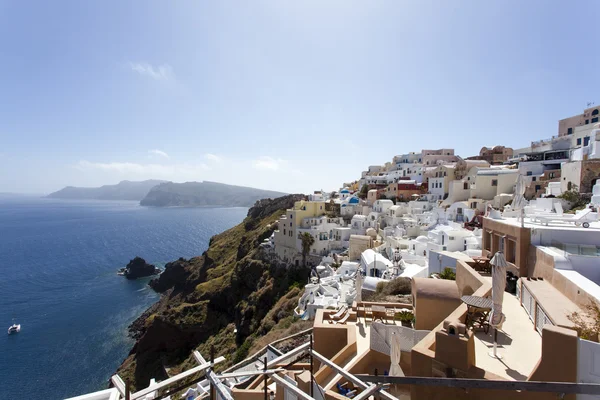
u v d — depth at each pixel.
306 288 43.78
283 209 107.50
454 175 69.31
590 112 67.12
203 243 196.88
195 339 66.31
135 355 61.50
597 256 13.59
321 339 15.84
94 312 83.56
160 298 95.94
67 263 138.25
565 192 38.69
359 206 75.69
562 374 8.03
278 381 8.38
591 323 9.74
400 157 112.44
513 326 13.16
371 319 18.39
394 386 12.22
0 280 112.56
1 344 65.19
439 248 40.16
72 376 55.12
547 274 14.52
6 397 49.31
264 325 47.38
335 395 10.30
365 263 43.44
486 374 8.49
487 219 22.45
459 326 9.19
